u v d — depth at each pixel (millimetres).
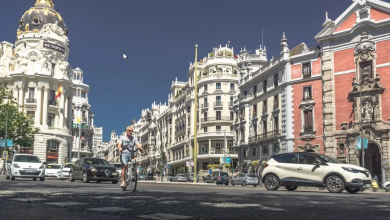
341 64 38375
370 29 36688
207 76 75000
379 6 36094
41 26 68000
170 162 90438
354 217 4887
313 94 40312
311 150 39875
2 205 5719
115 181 23312
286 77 42844
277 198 7945
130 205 5953
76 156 100812
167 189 12242
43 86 64250
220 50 77625
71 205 5809
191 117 78000
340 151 37469
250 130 52188
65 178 37625
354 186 13789
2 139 46156
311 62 40906
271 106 46500
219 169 68062
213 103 73500
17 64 65250
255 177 39531
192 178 58812
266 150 47406
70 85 69875
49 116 65438
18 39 66625
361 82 36656
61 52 68562
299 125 41281
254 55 64375
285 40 44125
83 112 110188
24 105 62844
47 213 4832
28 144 51812
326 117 38688
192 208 5613
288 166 15164
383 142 34750
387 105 35031
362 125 34188
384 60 35562
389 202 7695
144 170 101938
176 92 93250
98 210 5199
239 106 56031
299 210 5551
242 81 56156
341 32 38312
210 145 72312
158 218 4523
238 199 7383
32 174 23594
